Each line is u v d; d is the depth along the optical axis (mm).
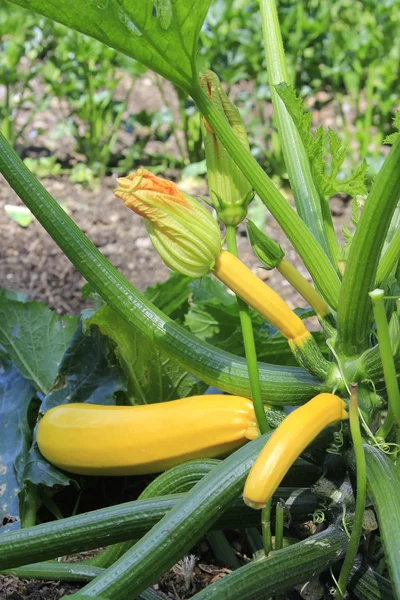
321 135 805
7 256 1917
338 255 871
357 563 799
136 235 2049
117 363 992
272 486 640
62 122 2475
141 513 746
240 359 837
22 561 736
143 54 753
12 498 949
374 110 2480
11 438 997
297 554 730
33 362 1056
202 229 749
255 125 2338
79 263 832
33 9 732
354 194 841
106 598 671
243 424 842
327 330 819
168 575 925
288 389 810
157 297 1120
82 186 2299
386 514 689
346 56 2271
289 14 2268
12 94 2461
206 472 820
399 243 775
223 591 695
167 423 860
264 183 771
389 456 786
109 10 720
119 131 2629
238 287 769
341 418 720
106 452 882
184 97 2289
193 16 720
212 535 952
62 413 913
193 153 2371
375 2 2404
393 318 780
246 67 2371
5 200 2186
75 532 737
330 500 790
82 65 2266
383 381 824
